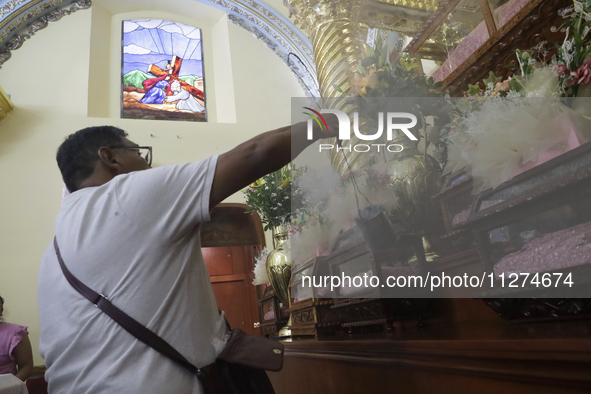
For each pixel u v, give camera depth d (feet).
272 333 7.79
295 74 25.50
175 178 2.79
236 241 20.07
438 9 7.45
